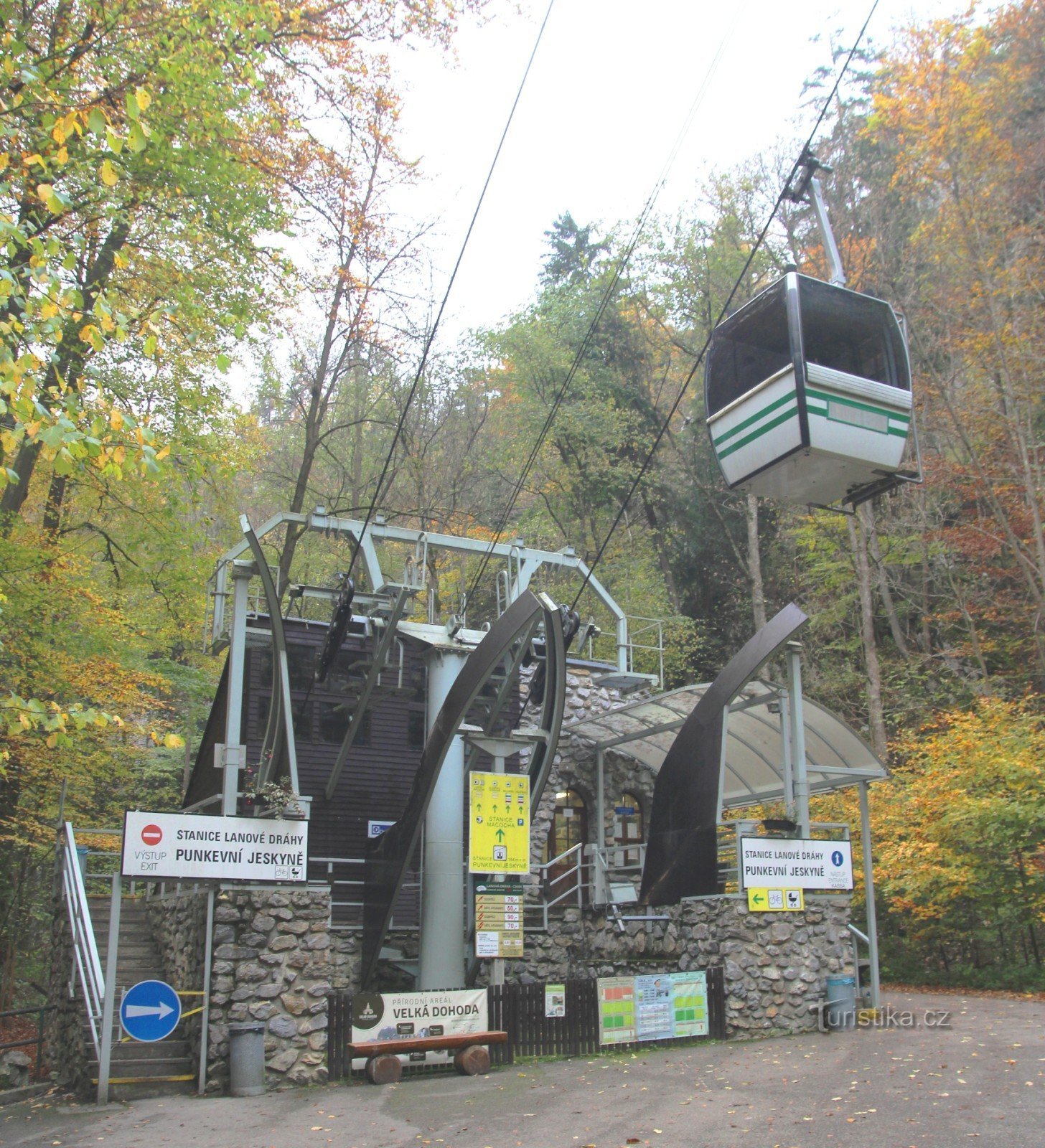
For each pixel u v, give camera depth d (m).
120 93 13.41
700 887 13.59
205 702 24.28
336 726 16.67
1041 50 28.03
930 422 26.44
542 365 33.50
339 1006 10.83
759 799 17.12
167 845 10.50
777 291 12.00
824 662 30.73
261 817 11.05
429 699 14.23
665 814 14.43
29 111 11.88
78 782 18.12
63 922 13.19
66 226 14.63
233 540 23.45
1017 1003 14.94
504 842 12.75
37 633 15.96
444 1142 8.03
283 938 10.80
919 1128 7.76
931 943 18.55
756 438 11.91
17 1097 10.59
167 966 13.08
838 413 11.43
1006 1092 8.84
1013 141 26.36
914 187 28.61
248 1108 9.48
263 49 16.20
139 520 18.88
